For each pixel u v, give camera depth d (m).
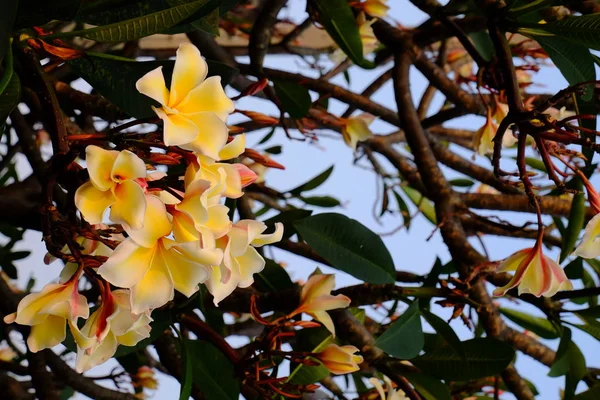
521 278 1.38
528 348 1.67
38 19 1.22
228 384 1.47
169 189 1.17
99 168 1.14
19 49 1.25
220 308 1.59
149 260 1.15
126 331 1.17
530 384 1.91
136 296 1.14
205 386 1.47
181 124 1.15
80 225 1.21
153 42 2.88
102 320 1.17
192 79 1.17
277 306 1.54
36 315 1.17
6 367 2.09
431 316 1.53
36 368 1.78
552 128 1.36
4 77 1.19
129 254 1.14
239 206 1.79
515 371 1.68
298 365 1.54
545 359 1.68
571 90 1.36
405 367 1.59
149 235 1.14
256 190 2.19
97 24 1.31
